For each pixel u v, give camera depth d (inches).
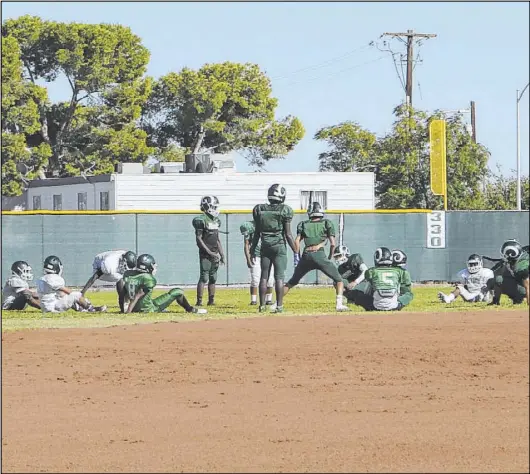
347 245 3494.1
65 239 3321.9
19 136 5511.8
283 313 2058.3
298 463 999.0
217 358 1496.1
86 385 1339.8
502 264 2252.7
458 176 5118.1
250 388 1321.4
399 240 3518.7
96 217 3344.0
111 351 1547.7
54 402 1239.5
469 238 3545.8
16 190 5497.1
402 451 1045.2
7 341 1624.0
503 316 1865.2
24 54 5885.8
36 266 3312.0
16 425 1141.1
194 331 1704.0
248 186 4210.1
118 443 1072.8
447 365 1446.9
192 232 3408.0
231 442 1069.8
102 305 2426.2
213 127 6348.4
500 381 1359.5
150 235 3385.8
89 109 5954.7
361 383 1346.0
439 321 1800.0
